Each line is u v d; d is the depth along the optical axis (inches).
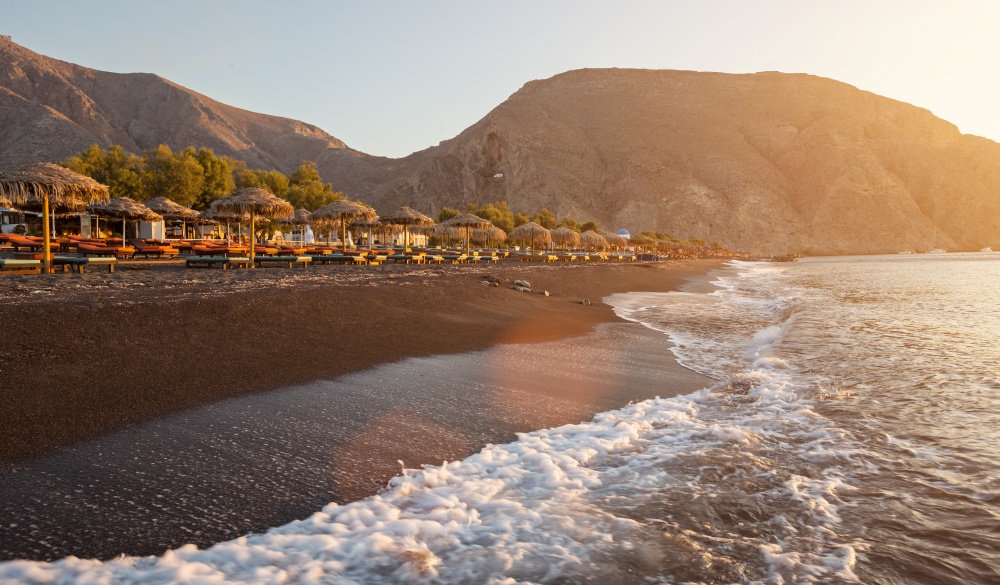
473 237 1600.6
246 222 1203.2
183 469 155.3
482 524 133.0
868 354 356.8
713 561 116.7
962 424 212.1
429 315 438.0
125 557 112.9
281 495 143.8
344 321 363.9
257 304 350.6
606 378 296.4
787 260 4259.4
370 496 146.2
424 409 222.7
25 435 167.8
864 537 128.3
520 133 7042.3
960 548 123.3
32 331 245.1
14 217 1395.2
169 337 272.8
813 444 191.6
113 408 194.4
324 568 111.8
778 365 324.8
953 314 586.9
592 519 135.9
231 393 222.7
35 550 113.5
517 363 321.1
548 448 185.6
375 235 2420.0
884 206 6323.8
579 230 3661.4
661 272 1590.8
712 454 181.9
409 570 112.0
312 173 2677.2
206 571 108.9
